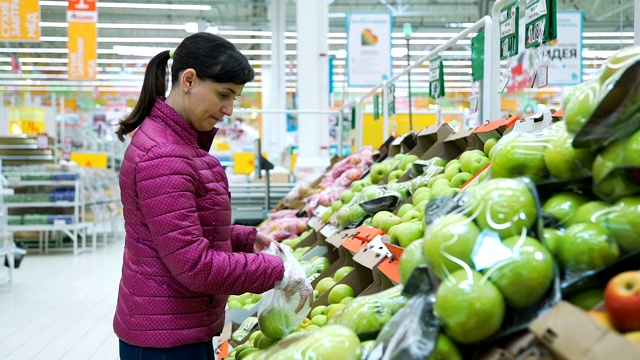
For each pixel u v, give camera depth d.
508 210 1.14
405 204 2.60
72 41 11.14
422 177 2.86
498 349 1.03
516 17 2.85
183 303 1.82
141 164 1.74
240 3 18.53
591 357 0.87
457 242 1.13
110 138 16.89
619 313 0.93
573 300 1.09
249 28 19.88
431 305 1.12
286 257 2.24
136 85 26.73
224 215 1.94
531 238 1.11
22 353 4.82
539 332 0.97
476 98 3.45
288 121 22.73
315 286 2.77
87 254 10.72
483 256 1.10
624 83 1.10
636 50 1.20
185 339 1.82
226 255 1.77
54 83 26.84
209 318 1.89
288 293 1.90
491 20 3.03
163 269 1.80
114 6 17.19
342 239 2.81
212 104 1.87
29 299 6.85
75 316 6.05
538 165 1.28
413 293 1.24
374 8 18.50
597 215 1.12
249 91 25.25
